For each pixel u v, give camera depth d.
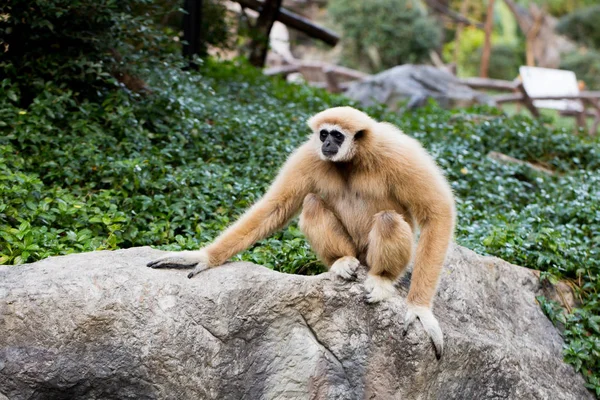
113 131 10.88
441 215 6.78
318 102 17.89
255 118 13.27
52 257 6.61
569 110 38.19
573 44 49.78
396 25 38.75
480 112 18.12
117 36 11.70
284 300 6.41
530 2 50.97
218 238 6.81
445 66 37.34
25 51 11.41
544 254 9.05
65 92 11.09
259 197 9.88
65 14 11.05
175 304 6.10
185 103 12.10
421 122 16.47
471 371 6.84
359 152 6.89
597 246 9.66
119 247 8.45
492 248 9.27
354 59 40.06
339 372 6.48
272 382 6.38
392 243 6.63
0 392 5.86
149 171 9.89
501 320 7.82
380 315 6.54
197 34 16.22
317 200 7.07
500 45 50.62
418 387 6.44
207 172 10.09
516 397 7.11
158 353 5.98
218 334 6.19
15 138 9.76
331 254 7.15
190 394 6.08
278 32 40.91
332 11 39.59
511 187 12.14
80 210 8.45
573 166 14.68
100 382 5.97
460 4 52.75
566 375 7.84
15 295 5.91
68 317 5.92
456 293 7.65
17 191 8.39
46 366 5.89
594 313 8.73
